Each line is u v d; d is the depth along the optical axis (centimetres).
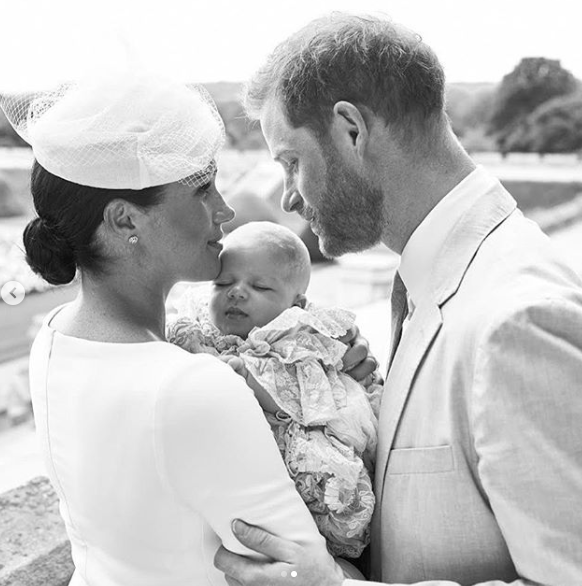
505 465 102
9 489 236
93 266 112
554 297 104
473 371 109
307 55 124
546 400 100
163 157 107
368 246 133
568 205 975
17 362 434
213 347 138
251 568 108
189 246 116
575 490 100
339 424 127
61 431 114
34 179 111
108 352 111
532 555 101
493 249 117
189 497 106
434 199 125
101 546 116
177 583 113
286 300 141
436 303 119
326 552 112
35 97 114
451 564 114
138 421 104
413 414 119
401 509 118
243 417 105
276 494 108
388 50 121
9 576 203
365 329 514
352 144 123
